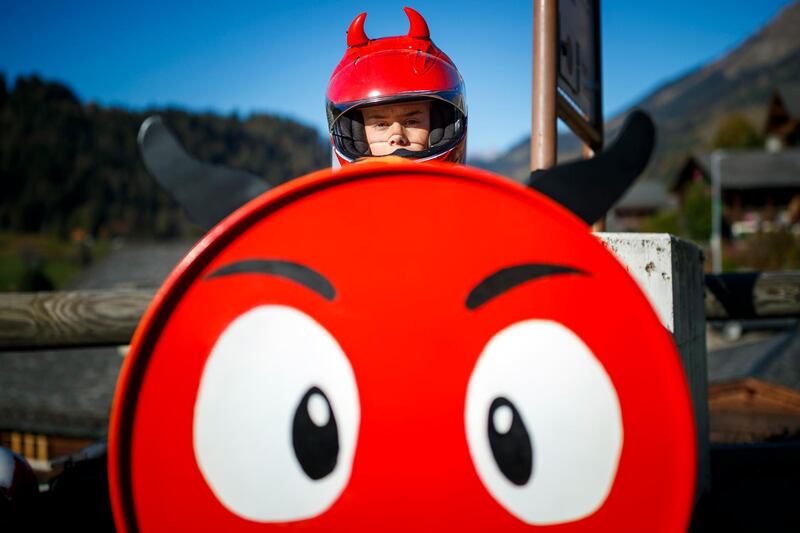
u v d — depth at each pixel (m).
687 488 0.91
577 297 0.94
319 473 0.94
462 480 0.93
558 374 0.93
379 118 1.63
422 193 0.95
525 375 0.94
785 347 14.16
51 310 2.07
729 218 41.38
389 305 0.94
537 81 1.99
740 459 2.18
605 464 0.93
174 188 1.26
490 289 0.94
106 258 25.67
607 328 0.93
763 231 33.16
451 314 0.94
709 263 32.84
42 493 1.80
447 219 0.95
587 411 0.93
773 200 42.00
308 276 0.95
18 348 2.10
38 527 1.63
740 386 8.55
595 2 2.65
